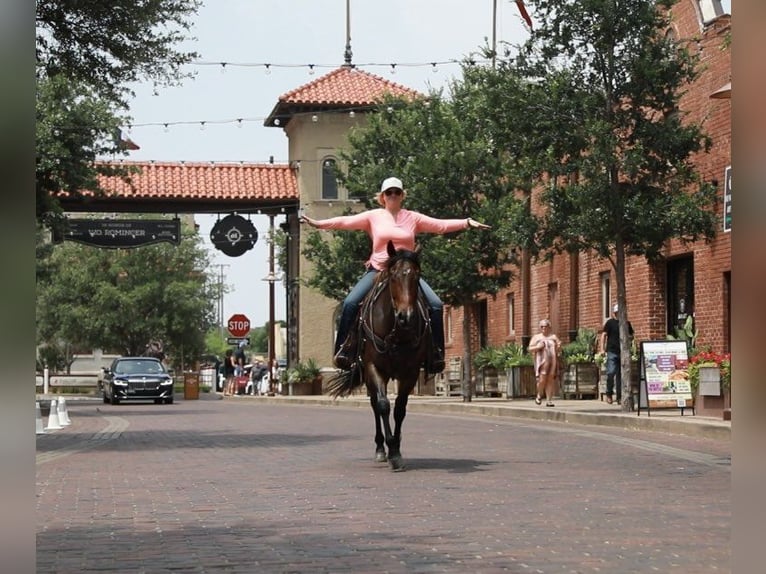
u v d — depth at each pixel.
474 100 29.75
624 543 7.79
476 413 33.91
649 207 26.17
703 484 12.41
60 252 76.38
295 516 9.80
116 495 11.95
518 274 45.16
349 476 13.84
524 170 27.12
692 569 6.53
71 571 6.73
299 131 59.03
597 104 26.39
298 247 59.59
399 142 41.81
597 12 26.27
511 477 13.50
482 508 10.28
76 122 40.22
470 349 38.75
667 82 26.45
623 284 27.12
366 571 6.61
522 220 27.52
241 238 57.56
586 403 33.50
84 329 76.25
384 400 14.43
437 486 12.46
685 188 28.09
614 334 31.73
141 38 24.62
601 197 26.59
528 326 44.22
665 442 19.59
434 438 21.44
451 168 38.56
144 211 57.53
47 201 39.47
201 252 78.75
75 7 23.64
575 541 7.93
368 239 43.47
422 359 14.53
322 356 58.66
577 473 13.93
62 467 15.96
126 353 79.50
